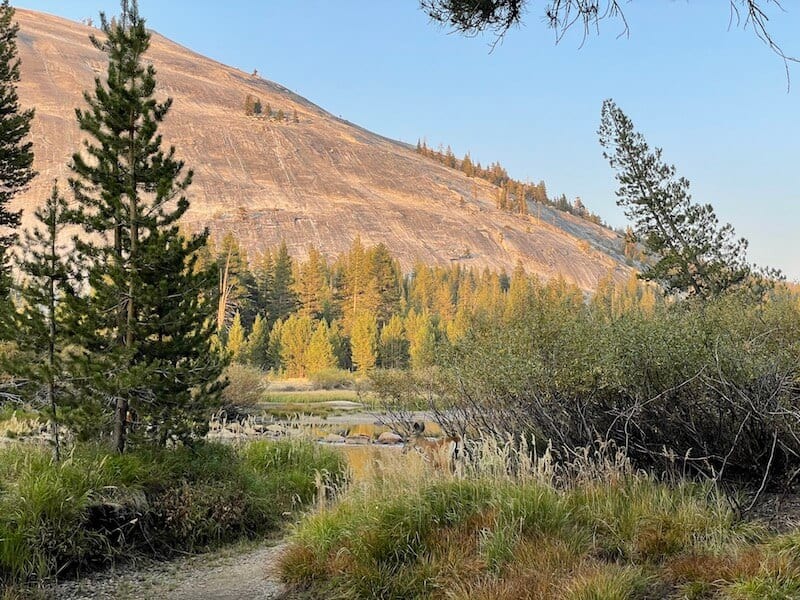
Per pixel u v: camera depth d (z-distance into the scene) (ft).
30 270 24.72
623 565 15.83
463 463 21.97
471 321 31.04
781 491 19.34
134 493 23.52
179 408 27.40
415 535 18.17
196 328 28.84
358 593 16.40
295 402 117.39
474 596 14.58
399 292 270.26
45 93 596.29
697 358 20.44
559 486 20.77
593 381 22.52
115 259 26.66
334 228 541.75
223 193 547.90
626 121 49.62
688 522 16.99
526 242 618.85
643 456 22.63
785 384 19.49
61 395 24.97
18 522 19.66
